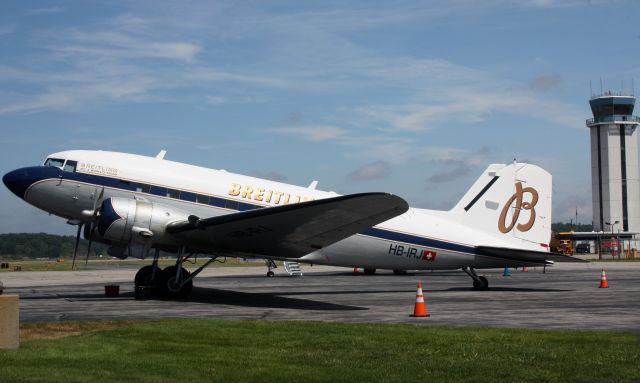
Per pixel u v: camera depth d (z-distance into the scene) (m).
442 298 17.77
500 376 7.45
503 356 8.57
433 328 11.12
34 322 11.37
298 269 32.78
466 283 25.50
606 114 90.31
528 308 14.91
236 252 17.19
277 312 13.84
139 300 16.19
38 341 9.19
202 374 7.29
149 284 16.62
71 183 16.83
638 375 7.53
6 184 17.00
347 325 11.41
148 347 8.88
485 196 20.73
